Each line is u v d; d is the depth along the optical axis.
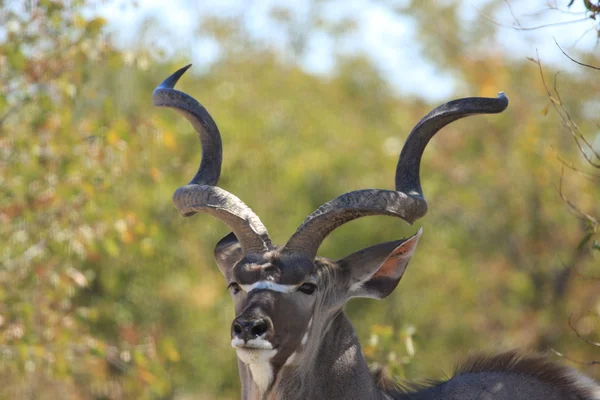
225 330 34.66
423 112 44.28
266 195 37.66
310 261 12.23
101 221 21.48
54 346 21.36
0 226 21.23
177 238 33.06
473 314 35.94
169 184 31.73
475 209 38.16
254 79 43.66
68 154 20.86
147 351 22.22
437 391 13.82
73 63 20.86
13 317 21.25
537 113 37.31
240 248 13.25
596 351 30.59
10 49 20.11
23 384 23.45
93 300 29.25
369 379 13.09
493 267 36.78
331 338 12.80
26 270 21.39
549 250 35.62
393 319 35.28
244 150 37.78
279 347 11.84
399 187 13.02
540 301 34.97
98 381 24.86
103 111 22.61
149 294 32.03
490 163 38.16
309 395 12.52
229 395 34.47
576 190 34.28
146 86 31.17
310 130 40.56
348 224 36.56
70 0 20.78
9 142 20.88
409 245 12.95
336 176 38.59
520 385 14.03
